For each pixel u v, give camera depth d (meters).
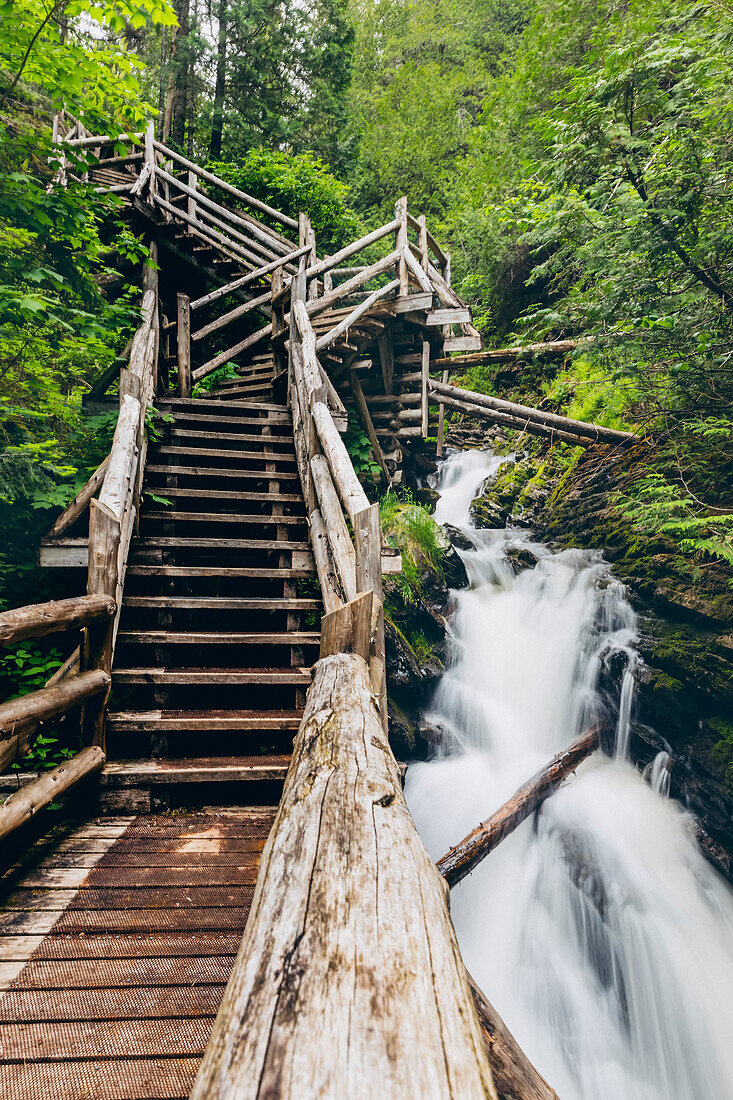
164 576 3.90
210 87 13.09
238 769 2.90
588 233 5.62
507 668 6.62
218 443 5.29
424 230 8.65
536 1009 3.85
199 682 3.24
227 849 2.46
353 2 24.72
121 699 3.53
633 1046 3.80
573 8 10.19
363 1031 0.60
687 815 5.07
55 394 5.02
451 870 3.88
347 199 16.78
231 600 3.79
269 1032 0.62
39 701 2.16
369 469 7.15
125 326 4.88
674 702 5.48
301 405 5.10
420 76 20.25
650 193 5.19
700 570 5.93
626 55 4.85
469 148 17.08
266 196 11.28
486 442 12.20
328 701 1.91
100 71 3.57
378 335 7.57
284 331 6.37
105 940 1.86
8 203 3.67
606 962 4.12
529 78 11.55
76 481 4.58
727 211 4.88
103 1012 1.56
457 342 8.66
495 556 8.19
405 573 6.48
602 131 5.11
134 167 9.27
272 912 0.88
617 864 4.52
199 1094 0.58
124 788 2.81
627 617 6.25
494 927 4.25
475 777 5.51
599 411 9.10
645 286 5.38
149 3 3.26
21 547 4.39
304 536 4.88
